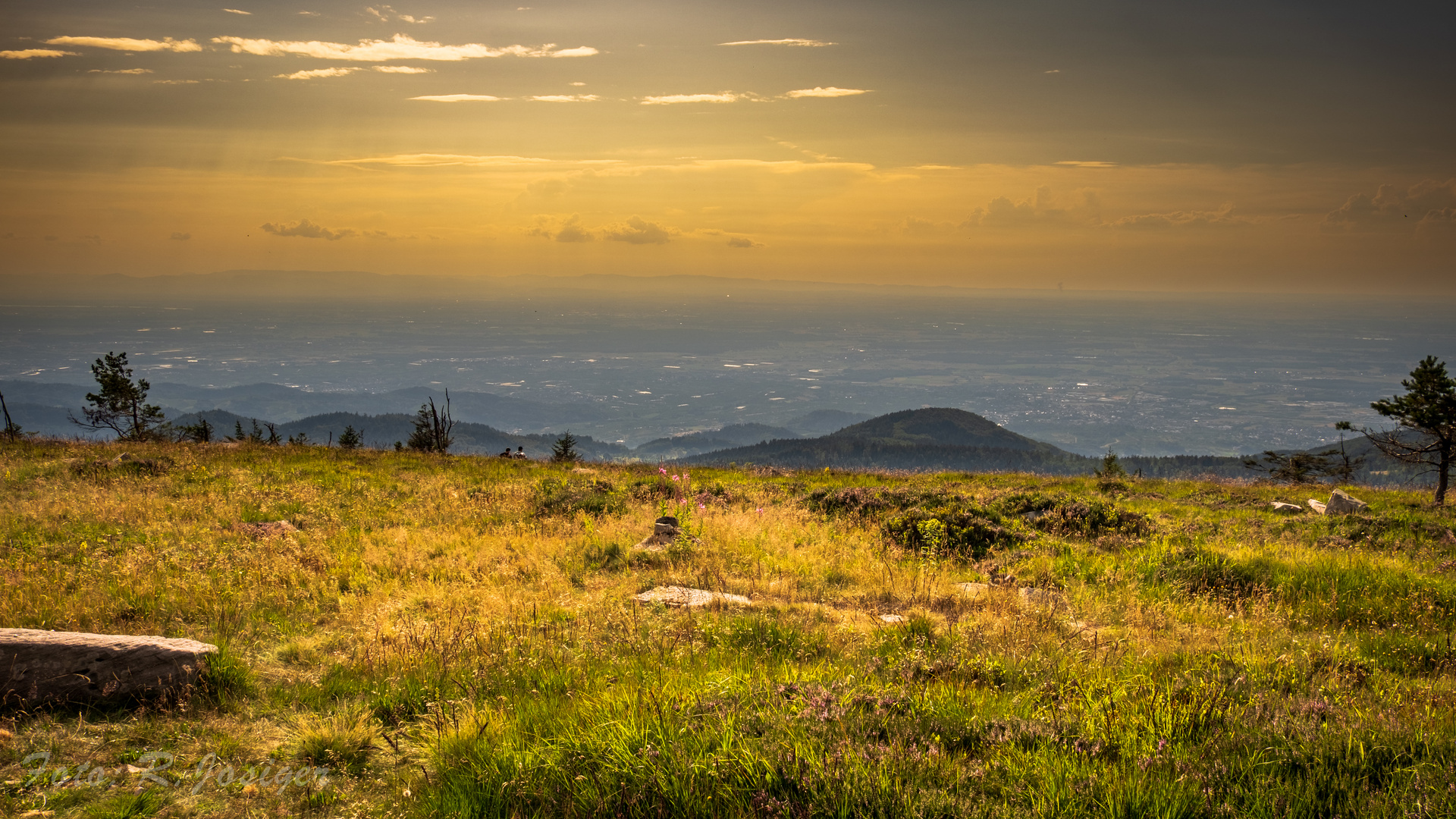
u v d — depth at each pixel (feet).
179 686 19.60
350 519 46.91
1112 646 25.32
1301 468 103.81
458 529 44.93
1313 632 29.09
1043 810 12.89
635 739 15.40
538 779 14.70
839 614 29.91
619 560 37.47
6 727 17.46
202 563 34.94
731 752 14.67
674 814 13.38
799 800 13.38
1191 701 17.80
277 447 84.74
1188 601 33.91
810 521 49.73
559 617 28.30
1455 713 17.75
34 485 51.70
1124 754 14.84
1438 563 40.68
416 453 89.86
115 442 83.20
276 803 15.07
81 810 14.46
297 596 30.60
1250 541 47.67
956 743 16.07
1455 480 94.84
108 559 34.71
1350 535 49.24
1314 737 15.64
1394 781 13.94
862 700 17.90
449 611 28.63
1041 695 19.52
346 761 16.97
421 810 14.37
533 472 72.69
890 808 12.94
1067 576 38.14
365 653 23.53
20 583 29.66
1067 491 72.54
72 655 18.84
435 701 20.08
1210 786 13.66
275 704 20.01
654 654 23.16
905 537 44.27
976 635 26.37
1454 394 67.00
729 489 61.77
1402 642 26.21
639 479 65.62
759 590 33.47
